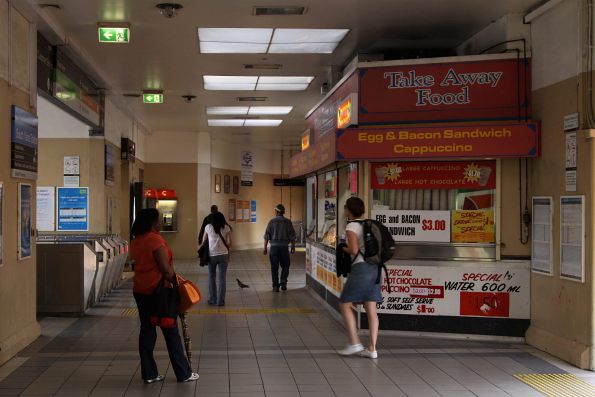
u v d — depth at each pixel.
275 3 7.52
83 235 11.45
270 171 26.92
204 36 8.98
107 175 12.78
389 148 7.33
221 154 22.53
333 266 9.44
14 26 6.87
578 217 6.35
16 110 6.80
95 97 11.73
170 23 8.31
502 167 7.46
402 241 7.65
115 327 8.27
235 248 23.69
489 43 8.18
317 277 10.99
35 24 7.55
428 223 7.61
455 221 7.59
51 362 6.38
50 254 8.98
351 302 6.66
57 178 12.42
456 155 7.24
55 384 5.59
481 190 7.56
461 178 7.60
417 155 7.30
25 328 7.22
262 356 6.70
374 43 9.29
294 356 6.70
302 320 8.87
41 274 8.98
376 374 5.98
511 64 7.41
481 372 6.07
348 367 6.24
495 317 7.46
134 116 16.22
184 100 14.28
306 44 9.39
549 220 6.91
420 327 7.59
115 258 11.44
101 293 10.62
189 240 20.11
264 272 15.73
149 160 20.08
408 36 8.89
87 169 12.42
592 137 6.17
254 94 13.59
